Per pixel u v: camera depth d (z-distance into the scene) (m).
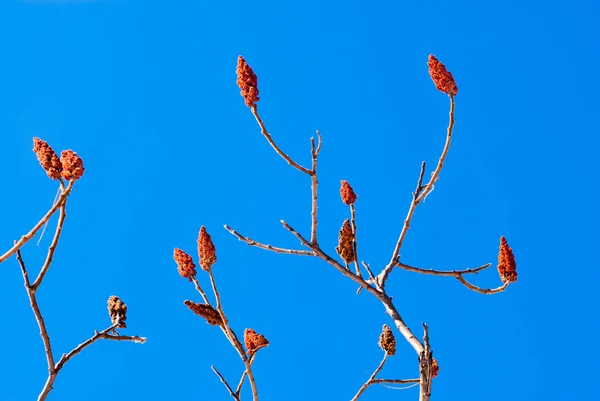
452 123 7.18
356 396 8.06
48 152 5.87
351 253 7.54
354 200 7.72
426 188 7.39
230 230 7.32
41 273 5.99
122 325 6.39
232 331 6.87
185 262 6.91
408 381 8.27
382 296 7.13
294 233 7.24
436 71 7.16
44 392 5.91
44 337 5.98
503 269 7.77
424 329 6.02
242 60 6.98
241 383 7.25
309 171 7.09
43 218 5.68
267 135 6.98
